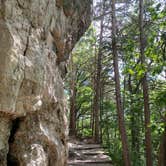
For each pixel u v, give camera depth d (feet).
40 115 17.38
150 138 37.45
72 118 68.23
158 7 30.94
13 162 15.88
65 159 20.84
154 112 42.47
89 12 26.55
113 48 41.22
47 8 17.79
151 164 37.11
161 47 30.63
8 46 13.23
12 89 13.55
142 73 32.45
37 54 15.79
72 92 70.54
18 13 14.52
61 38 20.84
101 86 65.26
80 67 77.56
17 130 15.90
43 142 17.37
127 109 54.60
